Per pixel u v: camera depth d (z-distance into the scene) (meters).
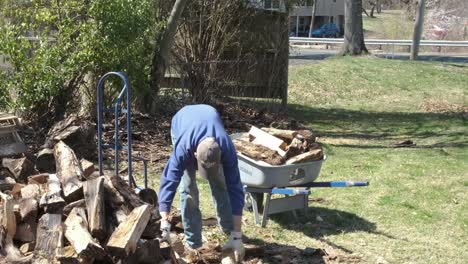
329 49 35.97
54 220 4.09
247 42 13.60
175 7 11.09
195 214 5.14
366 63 22.30
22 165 5.71
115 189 4.41
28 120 9.55
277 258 5.36
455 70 22.50
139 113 10.86
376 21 63.47
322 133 12.05
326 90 17.86
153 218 4.28
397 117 14.53
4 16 9.76
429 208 7.05
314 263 5.35
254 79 13.67
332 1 61.75
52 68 9.33
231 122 11.74
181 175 4.58
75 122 8.34
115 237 3.88
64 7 9.64
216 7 12.77
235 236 4.61
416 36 26.88
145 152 9.11
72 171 4.79
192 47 12.80
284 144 6.22
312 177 6.20
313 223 6.43
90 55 9.42
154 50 11.04
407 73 21.02
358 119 14.08
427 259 5.55
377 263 5.39
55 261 3.82
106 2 9.48
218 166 4.32
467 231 6.32
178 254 5.02
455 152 10.34
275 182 5.96
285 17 13.65
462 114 15.20
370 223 6.48
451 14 46.09
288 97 16.56
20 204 4.34
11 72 9.31
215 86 12.75
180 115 4.83
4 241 4.12
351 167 8.99
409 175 8.55
